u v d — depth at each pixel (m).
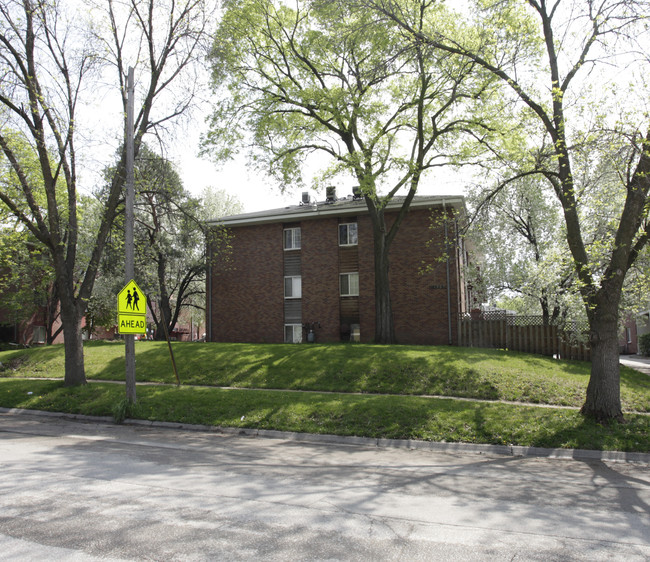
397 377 16.05
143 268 29.58
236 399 13.34
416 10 17.06
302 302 28.28
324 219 28.33
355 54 19.75
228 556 4.08
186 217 19.59
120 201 16.73
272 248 29.36
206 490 6.19
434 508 5.64
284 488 6.41
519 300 24.08
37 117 14.99
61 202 21.78
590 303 11.21
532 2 12.02
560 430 10.25
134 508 5.34
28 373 19.94
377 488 6.58
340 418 11.66
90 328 34.69
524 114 12.58
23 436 10.72
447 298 25.16
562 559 4.18
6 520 4.91
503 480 7.33
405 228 26.28
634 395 14.06
